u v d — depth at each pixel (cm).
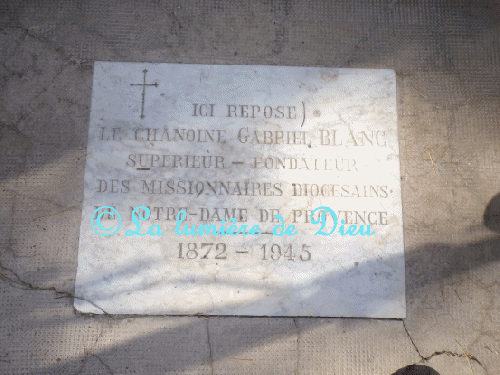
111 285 259
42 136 275
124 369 252
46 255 262
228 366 254
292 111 281
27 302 257
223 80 283
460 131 287
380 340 260
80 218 266
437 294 268
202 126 277
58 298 258
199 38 290
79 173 271
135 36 289
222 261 262
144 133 274
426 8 301
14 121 277
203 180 270
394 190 274
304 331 259
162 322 257
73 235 264
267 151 275
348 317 262
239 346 257
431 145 284
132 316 257
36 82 281
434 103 289
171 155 272
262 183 271
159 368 253
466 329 264
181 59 286
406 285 267
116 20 290
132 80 281
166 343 255
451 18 301
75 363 252
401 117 286
